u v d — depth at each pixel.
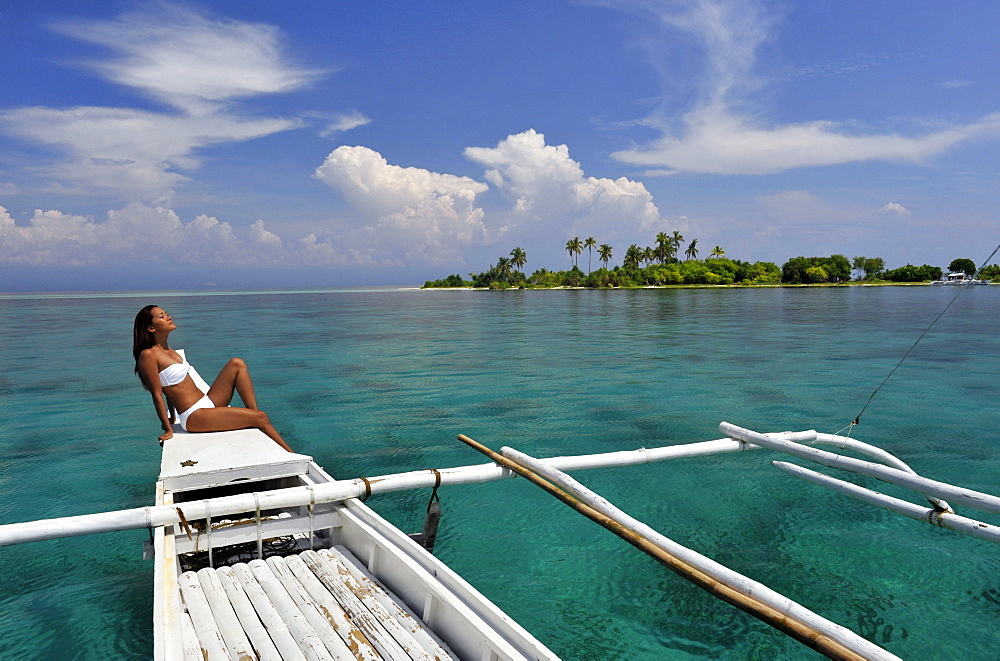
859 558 5.07
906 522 5.80
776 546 5.31
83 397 12.57
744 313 43.38
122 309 50.47
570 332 27.98
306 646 3.03
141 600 4.50
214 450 4.91
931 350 20.09
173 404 5.69
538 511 6.15
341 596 3.55
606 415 10.51
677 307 53.88
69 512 6.28
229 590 3.62
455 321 36.12
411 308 54.09
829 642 2.49
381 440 8.92
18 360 18.11
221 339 24.45
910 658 3.81
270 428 5.76
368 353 19.78
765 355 18.97
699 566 3.23
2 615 4.30
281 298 87.75
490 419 10.24
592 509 4.03
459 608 3.00
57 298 87.06
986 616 4.24
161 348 5.66
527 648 2.65
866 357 18.33
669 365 16.77
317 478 4.77
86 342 23.38
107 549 5.35
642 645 3.95
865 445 5.88
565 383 13.84
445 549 5.30
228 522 4.30
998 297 75.69
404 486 4.50
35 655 3.84
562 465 4.87
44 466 7.80
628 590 4.64
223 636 3.09
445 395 12.42
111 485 7.11
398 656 2.94
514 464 4.89
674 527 5.72
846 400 11.77
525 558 5.15
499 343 22.98
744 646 3.94
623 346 21.78
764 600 2.86
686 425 9.76
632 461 5.24
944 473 7.32
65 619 4.25
